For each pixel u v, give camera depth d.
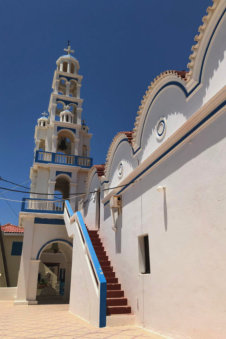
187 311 6.00
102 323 8.06
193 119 6.44
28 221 16.30
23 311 11.98
